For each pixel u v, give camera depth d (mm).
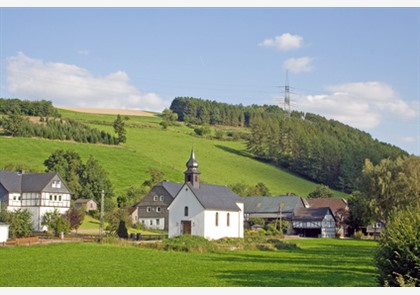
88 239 84625
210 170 198875
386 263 36875
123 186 165625
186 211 99062
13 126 188125
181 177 180000
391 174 112125
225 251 77125
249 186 177625
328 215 142875
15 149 177000
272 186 195625
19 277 47406
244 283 45500
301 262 63375
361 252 79875
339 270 55344
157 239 96938
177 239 81375
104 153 190750
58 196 128625
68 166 159500
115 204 148375
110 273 50656
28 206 126375
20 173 132125
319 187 185500
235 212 104812
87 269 53219
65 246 75938
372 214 112438
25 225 89375
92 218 139875
